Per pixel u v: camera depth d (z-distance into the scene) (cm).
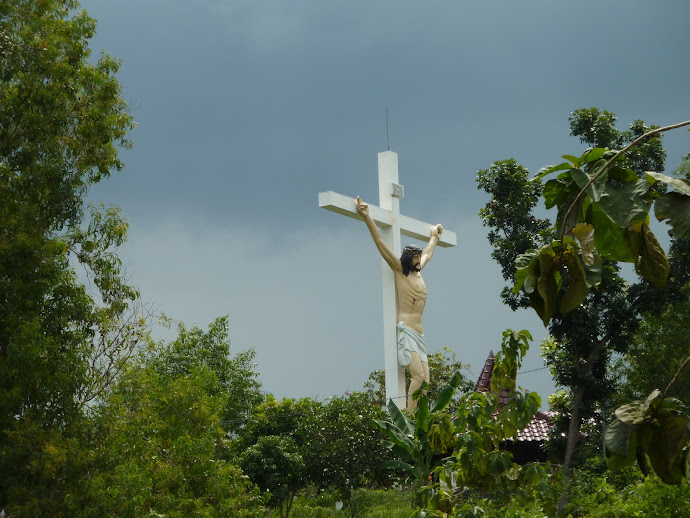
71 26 1845
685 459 351
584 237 353
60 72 1786
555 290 354
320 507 2995
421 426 1969
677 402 350
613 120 2838
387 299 2948
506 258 2755
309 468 2662
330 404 2739
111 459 1553
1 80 1770
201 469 1741
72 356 1603
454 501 1385
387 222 2934
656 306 2661
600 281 347
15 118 1745
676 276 2644
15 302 1639
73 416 1585
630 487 1215
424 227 3078
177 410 1864
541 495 1323
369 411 2706
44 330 1647
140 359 1831
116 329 1764
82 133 1812
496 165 2848
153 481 1666
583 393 2738
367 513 2584
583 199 342
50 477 1505
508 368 1211
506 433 1288
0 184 1723
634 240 342
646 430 353
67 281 1698
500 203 2850
